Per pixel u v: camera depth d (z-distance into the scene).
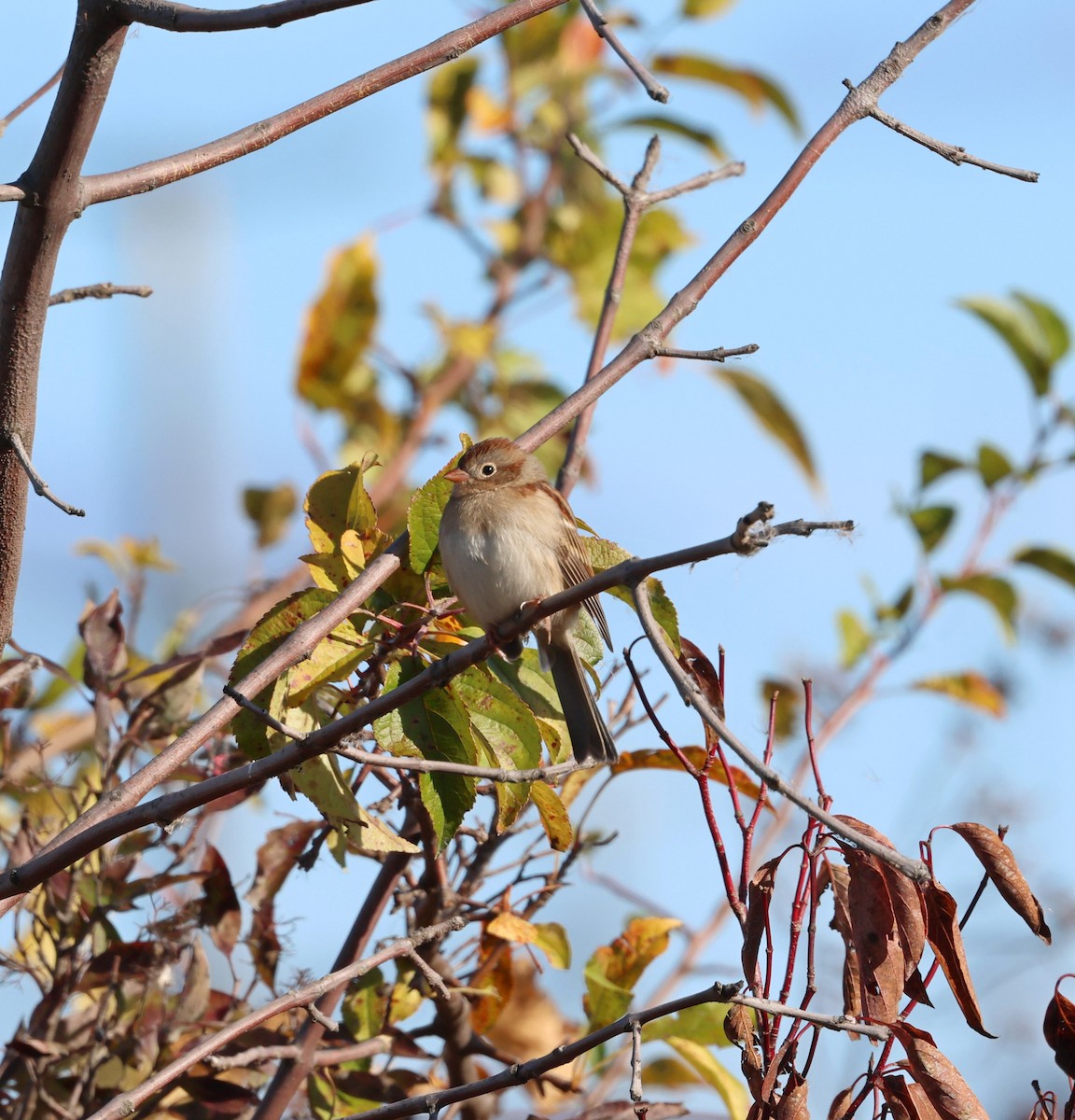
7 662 10.12
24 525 8.28
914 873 5.95
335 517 9.62
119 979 9.77
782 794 5.96
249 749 8.70
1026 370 15.14
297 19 7.28
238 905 10.09
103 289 9.07
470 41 8.26
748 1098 10.08
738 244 9.98
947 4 9.84
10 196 7.44
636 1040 6.80
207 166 7.95
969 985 7.09
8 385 7.89
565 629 9.75
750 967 7.14
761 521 6.03
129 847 10.76
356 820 8.66
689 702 6.14
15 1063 9.80
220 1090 9.46
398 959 10.28
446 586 9.88
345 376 15.98
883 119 9.47
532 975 11.27
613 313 11.62
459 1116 10.08
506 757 8.88
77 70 7.41
